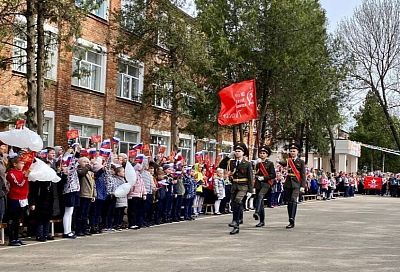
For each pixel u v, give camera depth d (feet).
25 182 40.68
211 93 91.35
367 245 43.80
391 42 156.04
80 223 47.11
